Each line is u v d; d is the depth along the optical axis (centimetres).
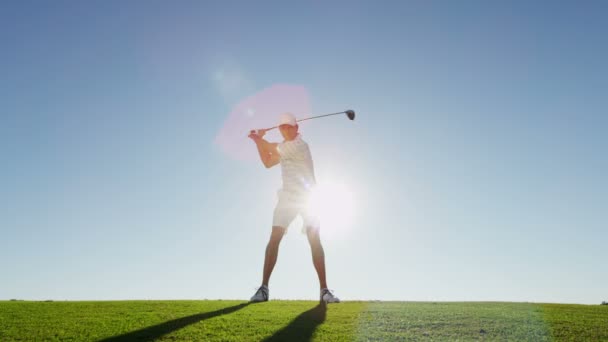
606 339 285
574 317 353
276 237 436
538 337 287
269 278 438
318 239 432
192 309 385
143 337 284
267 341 272
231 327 304
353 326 309
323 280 429
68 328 311
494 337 286
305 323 316
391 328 305
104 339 281
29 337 288
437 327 309
